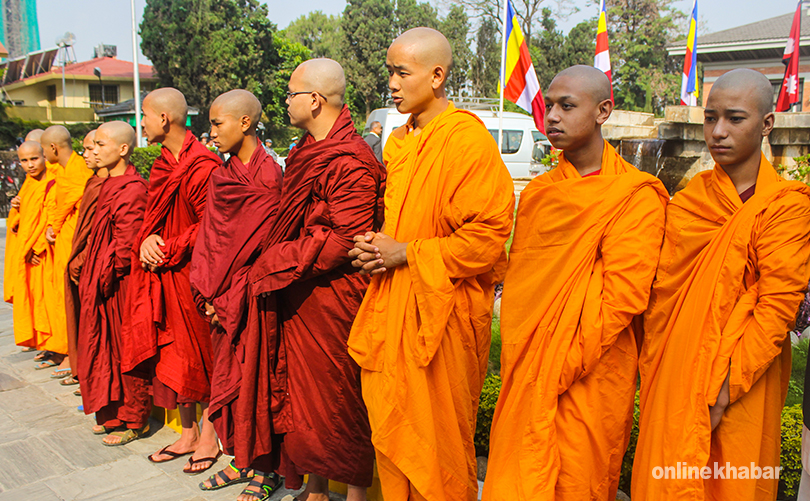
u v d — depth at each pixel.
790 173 7.98
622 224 2.21
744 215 2.04
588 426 2.24
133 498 3.21
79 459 3.65
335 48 54.84
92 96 38.28
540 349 2.28
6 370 5.22
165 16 36.06
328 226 2.71
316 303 2.78
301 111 2.82
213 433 3.55
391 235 2.48
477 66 51.59
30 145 5.29
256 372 2.85
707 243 2.13
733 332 2.02
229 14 37.00
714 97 2.13
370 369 2.49
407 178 2.44
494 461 2.35
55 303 5.02
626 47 40.72
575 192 2.27
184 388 3.50
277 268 2.70
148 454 3.72
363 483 2.83
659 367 2.21
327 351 2.78
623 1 40.56
